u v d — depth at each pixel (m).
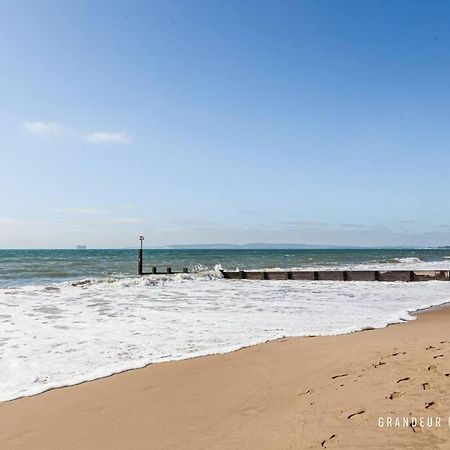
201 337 10.33
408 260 65.00
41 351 8.98
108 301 17.75
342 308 15.75
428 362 6.19
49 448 4.41
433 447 3.60
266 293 21.02
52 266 49.66
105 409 5.52
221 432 4.54
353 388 5.39
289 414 4.83
